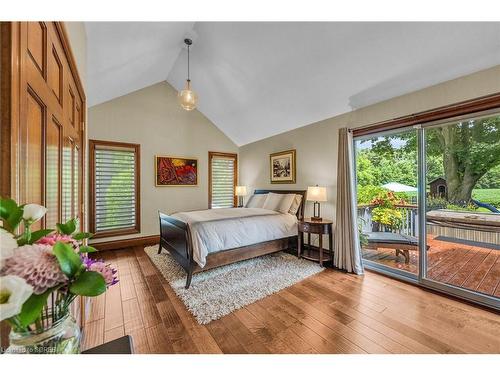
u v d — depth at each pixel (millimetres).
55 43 1135
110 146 4195
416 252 3328
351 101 3186
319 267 3264
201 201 5309
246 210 4008
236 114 4805
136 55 3092
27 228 536
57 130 1161
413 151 2900
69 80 1470
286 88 3496
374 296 2441
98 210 4098
